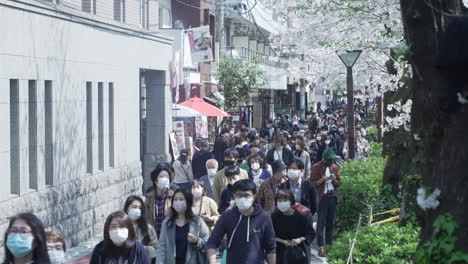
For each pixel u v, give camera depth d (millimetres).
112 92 22672
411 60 6074
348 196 17094
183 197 10586
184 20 38031
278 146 21812
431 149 6133
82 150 19812
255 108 58531
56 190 17484
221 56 40188
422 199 6008
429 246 5957
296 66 29562
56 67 17844
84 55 19969
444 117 5930
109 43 22203
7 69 14984
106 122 22047
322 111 72375
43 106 17031
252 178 18391
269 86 53875
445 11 5965
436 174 6039
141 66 25531
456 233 5832
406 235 11133
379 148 28281
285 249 11344
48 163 17531
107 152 22203
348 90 20188
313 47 23766
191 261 10633
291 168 14828
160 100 28125
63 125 18312
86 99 20406
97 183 20641
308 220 11414
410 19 6016
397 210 15641
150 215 12914
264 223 9969
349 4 17766
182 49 30641
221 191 15617
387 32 17828
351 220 17250
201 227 10734
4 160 14844
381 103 31719
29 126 16641
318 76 30281
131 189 24297
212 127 39219
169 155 28500
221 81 40031
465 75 5688
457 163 5867
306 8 19250
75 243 18594
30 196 15867
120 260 8867
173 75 30188
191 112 31484
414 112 6352
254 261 9844
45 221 16594
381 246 10766
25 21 15938
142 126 28906
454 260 5762
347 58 19766
